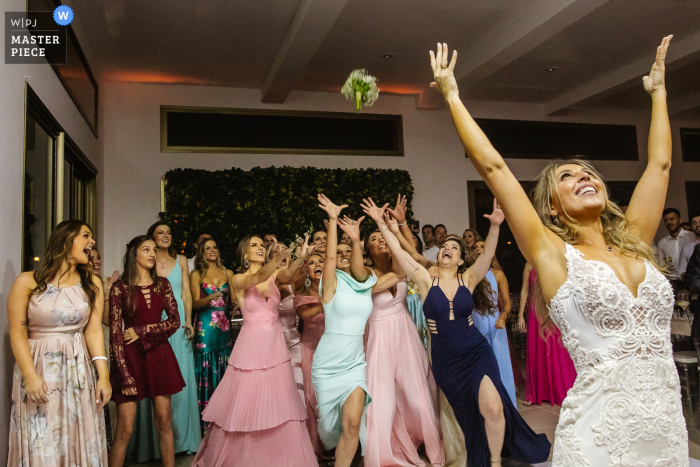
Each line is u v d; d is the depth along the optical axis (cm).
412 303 387
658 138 146
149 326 290
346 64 631
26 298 226
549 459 309
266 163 698
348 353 276
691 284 396
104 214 634
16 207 269
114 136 649
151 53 578
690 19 537
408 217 717
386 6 496
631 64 648
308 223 670
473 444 289
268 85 638
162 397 296
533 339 440
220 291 400
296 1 475
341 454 264
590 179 132
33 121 332
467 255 333
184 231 630
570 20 479
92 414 236
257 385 281
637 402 112
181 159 668
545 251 123
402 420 312
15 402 220
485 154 123
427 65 639
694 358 441
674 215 612
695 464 224
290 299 360
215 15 498
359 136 742
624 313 113
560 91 753
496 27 544
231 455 279
